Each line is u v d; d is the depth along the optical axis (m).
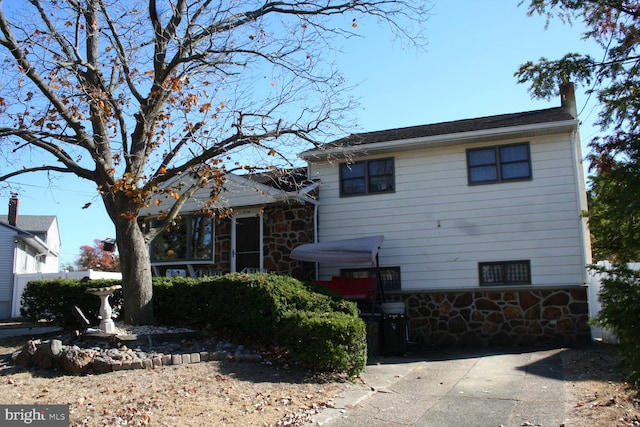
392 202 14.92
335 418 6.46
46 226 38.72
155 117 10.96
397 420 6.41
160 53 11.09
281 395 7.23
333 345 8.46
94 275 24.44
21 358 8.68
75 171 10.73
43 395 6.74
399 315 12.21
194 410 6.29
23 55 9.41
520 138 13.97
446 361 10.81
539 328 13.19
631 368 5.71
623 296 5.74
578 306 12.99
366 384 8.42
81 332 10.18
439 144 14.46
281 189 14.81
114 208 10.91
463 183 14.35
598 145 6.96
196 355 8.82
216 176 10.53
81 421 5.77
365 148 14.80
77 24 11.14
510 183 13.93
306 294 10.18
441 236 14.34
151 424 5.74
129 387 7.12
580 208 13.34
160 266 16.55
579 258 13.16
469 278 13.93
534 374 9.02
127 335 9.39
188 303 11.00
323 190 15.70
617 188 6.38
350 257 13.09
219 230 16.12
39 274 25.27
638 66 8.72
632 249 6.66
